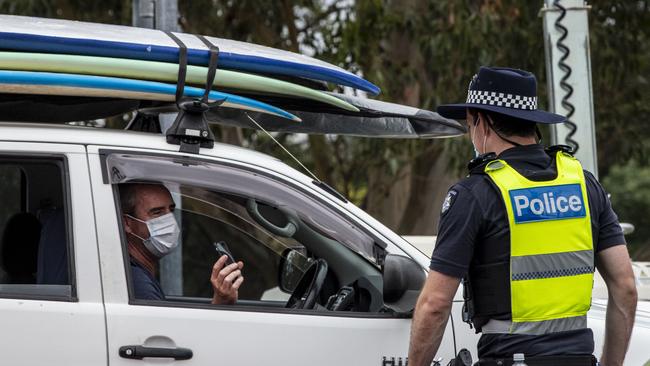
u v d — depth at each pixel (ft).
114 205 22.66
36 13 60.54
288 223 25.48
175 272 34.37
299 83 26.76
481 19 60.39
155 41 24.11
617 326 22.39
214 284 23.68
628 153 74.33
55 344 21.63
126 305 22.20
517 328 20.97
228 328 22.59
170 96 23.76
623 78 67.36
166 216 23.99
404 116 28.02
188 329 22.35
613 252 22.11
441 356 23.75
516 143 21.66
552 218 21.08
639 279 34.27
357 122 28.68
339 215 24.30
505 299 20.94
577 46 35.76
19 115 25.02
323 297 26.07
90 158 22.81
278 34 68.90
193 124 23.71
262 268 78.54
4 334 21.49
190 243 79.30
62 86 22.65
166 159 23.43
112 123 60.90
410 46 65.77
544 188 21.17
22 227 25.04
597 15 66.95
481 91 21.75
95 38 23.27
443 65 61.57
